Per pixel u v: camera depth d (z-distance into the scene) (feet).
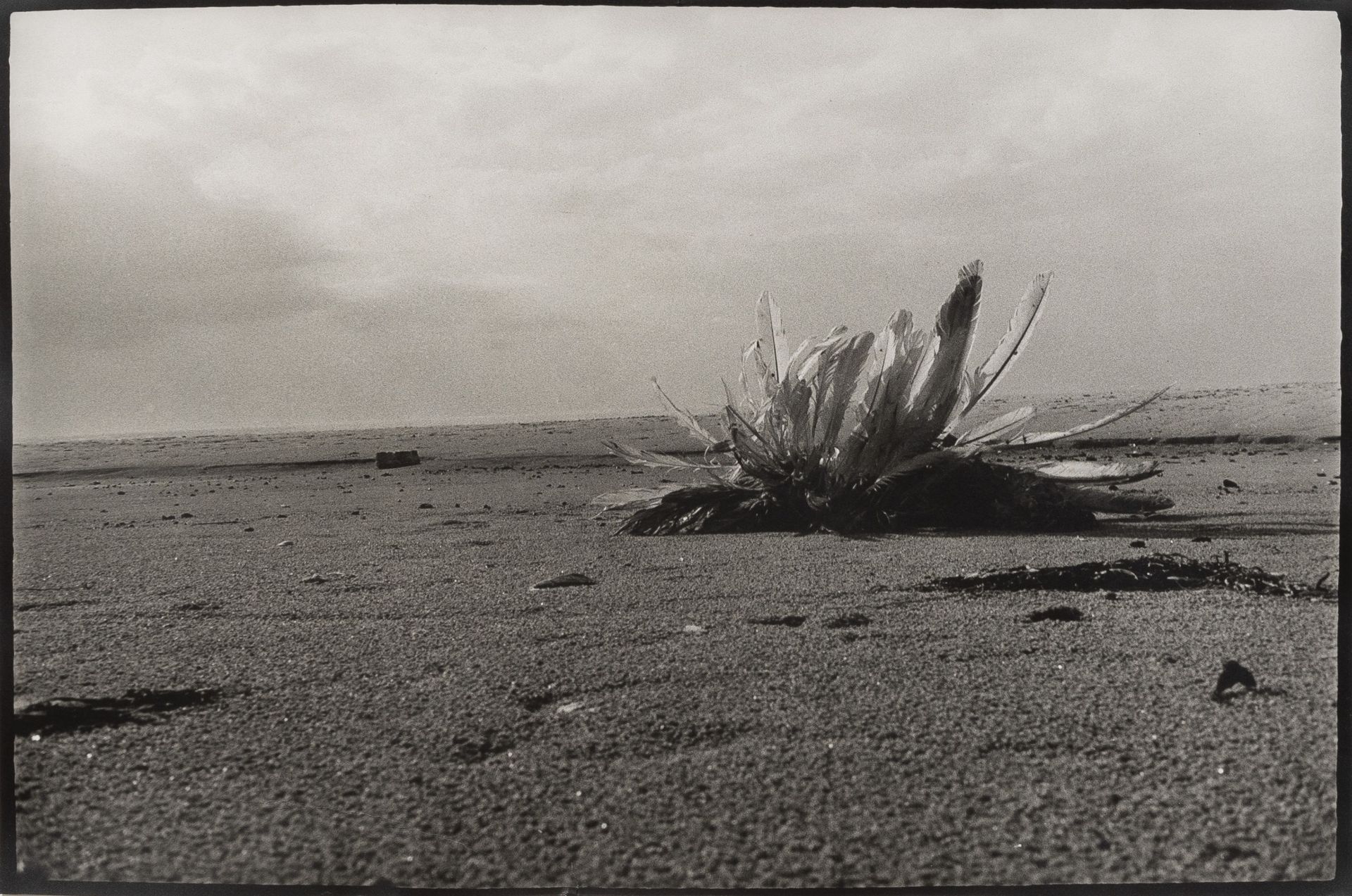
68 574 13.56
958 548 13.43
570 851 6.39
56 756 7.70
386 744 7.71
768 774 7.07
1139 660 8.90
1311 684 8.29
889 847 6.34
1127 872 6.15
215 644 10.13
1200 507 16.26
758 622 10.29
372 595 11.98
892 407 15.51
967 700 8.13
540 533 15.85
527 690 8.60
